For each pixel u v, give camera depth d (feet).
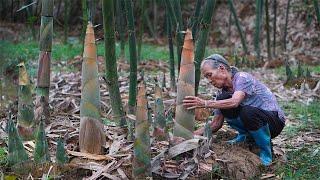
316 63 34.50
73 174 11.88
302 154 14.56
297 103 21.38
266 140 13.64
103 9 13.66
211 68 13.52
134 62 15.99
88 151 12.64
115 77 14.47
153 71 28.45
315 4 25.77
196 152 12.41
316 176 12.90
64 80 23.24
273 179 12.83
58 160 12.00
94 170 11.88
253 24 44.52
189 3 47.24
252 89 13.38
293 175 12.92
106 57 14.24
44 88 14.83
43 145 11.99
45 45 14.64
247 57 34.19
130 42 15.94
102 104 18.17
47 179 11.42
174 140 12.71
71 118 16.56
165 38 46.78
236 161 12.96
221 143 14.25
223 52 39.04
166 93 21.18
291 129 17.24
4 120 16.17
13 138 11.86
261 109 13.55
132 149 12.96
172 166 12.17
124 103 18.86
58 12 46.70
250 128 13.52
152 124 14.37
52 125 14.96
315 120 18.39
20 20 44.96
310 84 24.93
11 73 25.85
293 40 40.91
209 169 12.16
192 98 12.47
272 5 43.29
